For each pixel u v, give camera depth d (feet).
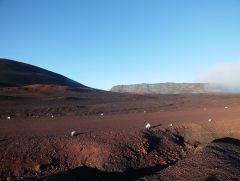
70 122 86.74
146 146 59.16
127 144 58.18
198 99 196.44
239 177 38.34
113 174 50.01
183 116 96.07
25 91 214.69
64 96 197.88
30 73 333.83
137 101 190.19
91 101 180.65
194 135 71.72
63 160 52.65
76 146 56.03
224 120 81.56
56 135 63.05
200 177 37.78
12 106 140.05
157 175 40.11
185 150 63.31
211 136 70.28
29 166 49.49
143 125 77.10
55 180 40.11
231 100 175.01
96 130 69.21
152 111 119.14
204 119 85.76
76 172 46.44
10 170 48.24
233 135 70.08
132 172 51.44
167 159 57.57
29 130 71.92
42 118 99.30
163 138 66.13
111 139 59.77
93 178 48.06
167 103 166.71
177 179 37.91
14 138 60.70
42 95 199.52
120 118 94.99
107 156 52.85
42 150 53.93
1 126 80.12
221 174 38.99
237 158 47.21
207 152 48.70
